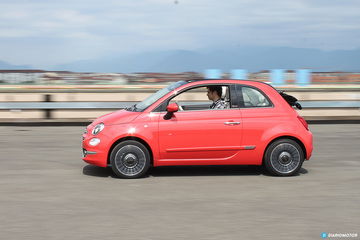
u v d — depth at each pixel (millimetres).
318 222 5586
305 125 8211
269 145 8117
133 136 7832
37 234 5113
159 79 31328
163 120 7891
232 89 8156
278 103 8188
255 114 8078
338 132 14047
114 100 21656
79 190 7133
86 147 7984
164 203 6418
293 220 5656
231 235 5094
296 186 7449
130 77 31281
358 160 9719
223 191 7113
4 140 12242
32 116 17516
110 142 7848
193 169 8766
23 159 9656
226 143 7988
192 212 5980
